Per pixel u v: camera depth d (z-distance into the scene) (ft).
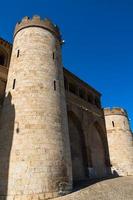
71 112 104.27
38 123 60.39
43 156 56.18
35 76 68.23
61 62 82.74
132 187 70.18
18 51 76.23
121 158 119.75
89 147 104.99
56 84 72.08
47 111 63.72
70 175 61.62
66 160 61.62
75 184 75.61
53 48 79.36
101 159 116.37
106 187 66.33
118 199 52.29
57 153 59.26
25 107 62.64
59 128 64.08
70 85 116.88
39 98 64.69
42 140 58.29
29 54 72.59
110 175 114.11
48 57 74.84
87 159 99.60
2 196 53.01
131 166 119.24
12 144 58.49
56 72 74.90
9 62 84.58
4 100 70.49
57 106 67.56
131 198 53.98
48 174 54.60
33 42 75.31
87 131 109.40
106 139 125.90
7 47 87.10
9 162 56.34
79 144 103.04
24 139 57.57
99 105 135.85
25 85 66.59
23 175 52.85
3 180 55.21
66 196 53.93
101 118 130.11
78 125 107.04
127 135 129.29
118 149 122.31
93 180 87.61
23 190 51.19
